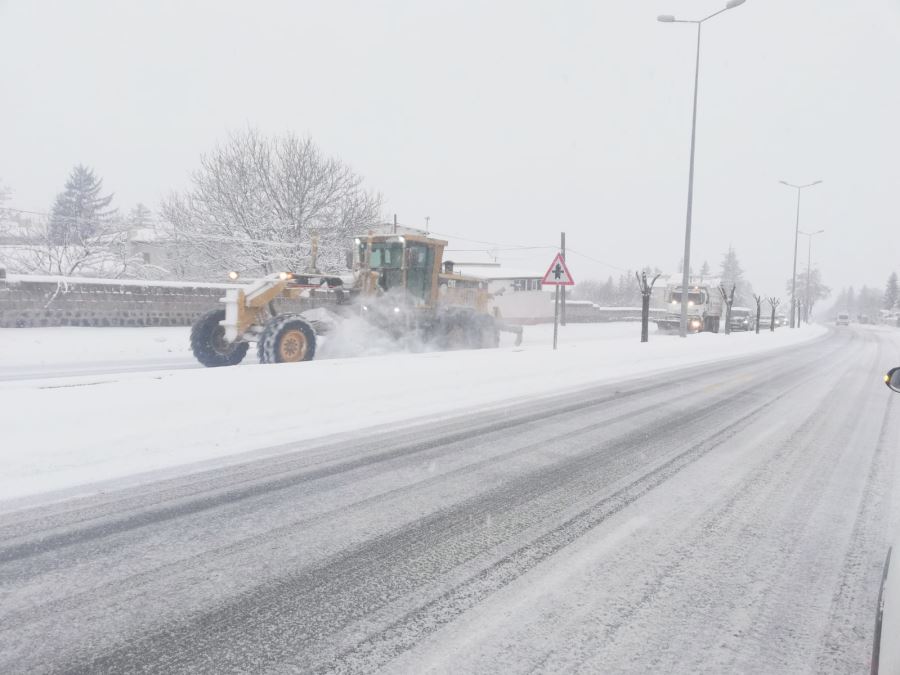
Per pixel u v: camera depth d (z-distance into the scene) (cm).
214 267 2238
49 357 1067
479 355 1034
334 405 602
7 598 227
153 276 2203
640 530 315
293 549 279
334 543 287
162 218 2302
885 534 321
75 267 1925
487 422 586
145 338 1341
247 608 224
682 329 2167
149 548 276
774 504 366
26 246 1889
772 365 1389
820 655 203
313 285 1085
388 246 1266
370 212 2330
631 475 420
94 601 226
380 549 281
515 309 4172
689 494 380
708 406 738
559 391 815
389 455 450
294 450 455
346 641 202
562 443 509
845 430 612
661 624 220
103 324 1457
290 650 196
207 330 999
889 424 656
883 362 1614
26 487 347
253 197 2231
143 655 192
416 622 216
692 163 2114
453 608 227
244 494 353
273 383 621
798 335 3266
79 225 2084
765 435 572
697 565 273
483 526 314
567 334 2780
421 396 694
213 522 309
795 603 240
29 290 1330
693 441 535
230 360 1023
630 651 201
